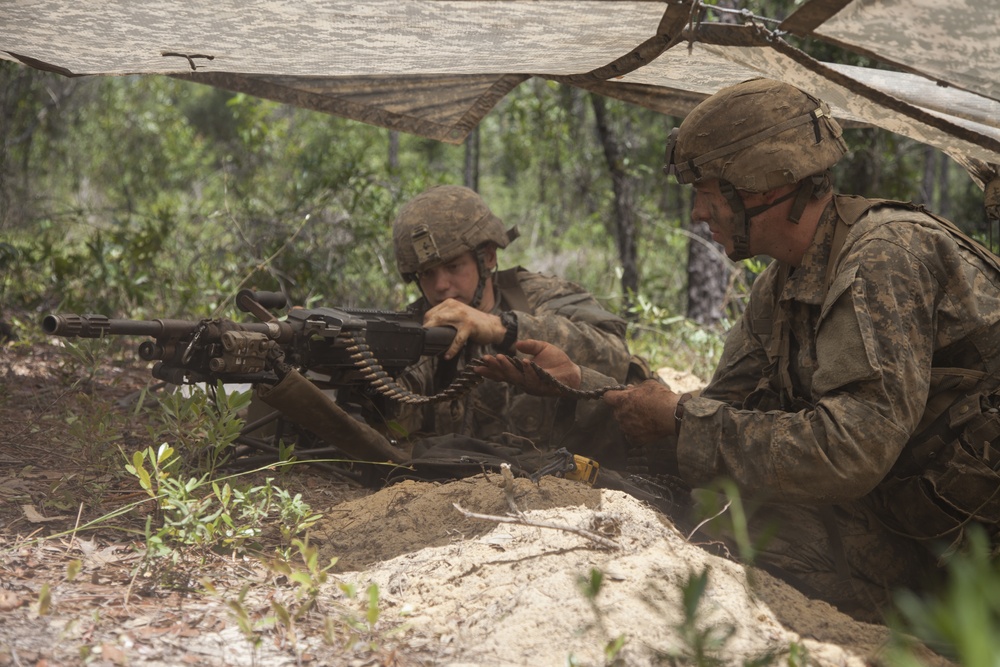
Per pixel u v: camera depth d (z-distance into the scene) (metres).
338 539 2.60
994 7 2.13
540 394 3.29
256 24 2.74
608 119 10.26
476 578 2.30
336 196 8.27
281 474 2.99
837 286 2.60
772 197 2.79
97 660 1.81
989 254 2.71
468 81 3.88
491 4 2.49
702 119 2.80
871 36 2.33
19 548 2.35
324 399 3.06
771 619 2.18
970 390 2.65
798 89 2.75
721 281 8.95
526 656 1.94
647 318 7.08
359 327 3.22
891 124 2.91
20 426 3.57
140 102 17.75
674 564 2.30
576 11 2.53
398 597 2.23
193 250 7.81
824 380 2.59
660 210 12.15
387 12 2.60
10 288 6.59
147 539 2.22
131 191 15.41
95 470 3.04
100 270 6.66
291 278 7.59
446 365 3.66
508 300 4.00
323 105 3.93
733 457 2.69
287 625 1.97
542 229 13.59
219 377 2.95
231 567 2.35
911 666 1.76
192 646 1.92
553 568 2.28
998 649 1.37
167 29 2.82
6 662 1.76
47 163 13.51
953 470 2.63
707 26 2.53
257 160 12.47
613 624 2.04
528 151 13.27
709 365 6.48
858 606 2.74
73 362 4.45
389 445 3.28
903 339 2.53
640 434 2.99
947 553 2.64
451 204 3.84
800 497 2.61
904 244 2.60
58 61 3.23
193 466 3.07
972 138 2.69
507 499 2.55
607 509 2.60
